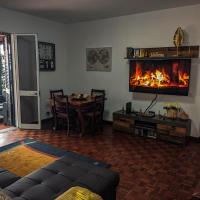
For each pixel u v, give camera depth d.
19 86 4.83
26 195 1.52
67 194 1.38
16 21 4.62
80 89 5.89
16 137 4.26
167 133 4.04
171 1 3.77
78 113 4.45
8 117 5.14
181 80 4.10
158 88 4.39
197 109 4.15
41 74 5.33
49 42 5.44
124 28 4.86
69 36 5.86
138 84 4.64
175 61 4.11
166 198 2.32
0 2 3.93
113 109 5.32
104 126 5.23
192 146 3.90
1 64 5.69
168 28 4.29
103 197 1.73
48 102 5.57
